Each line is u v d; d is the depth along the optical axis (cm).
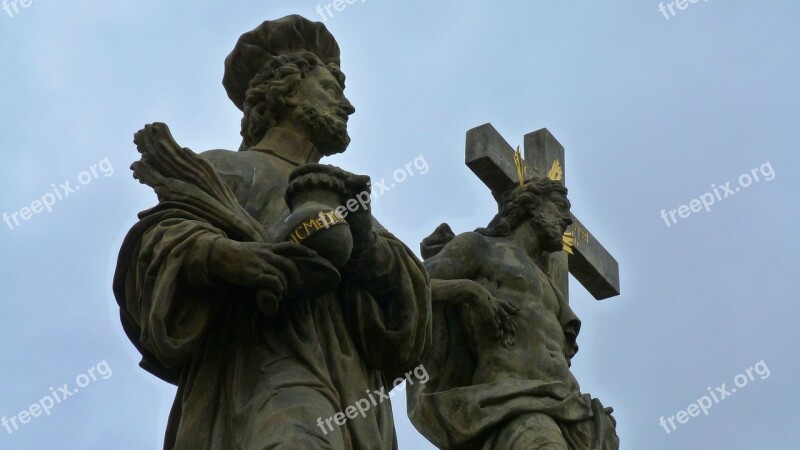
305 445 896
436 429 1085
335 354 955
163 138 968
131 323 955
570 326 1152
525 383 1093
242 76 1080
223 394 938
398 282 979
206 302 937
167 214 949
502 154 1257
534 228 1173
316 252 933
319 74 1065
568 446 1080
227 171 1007
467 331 1111
